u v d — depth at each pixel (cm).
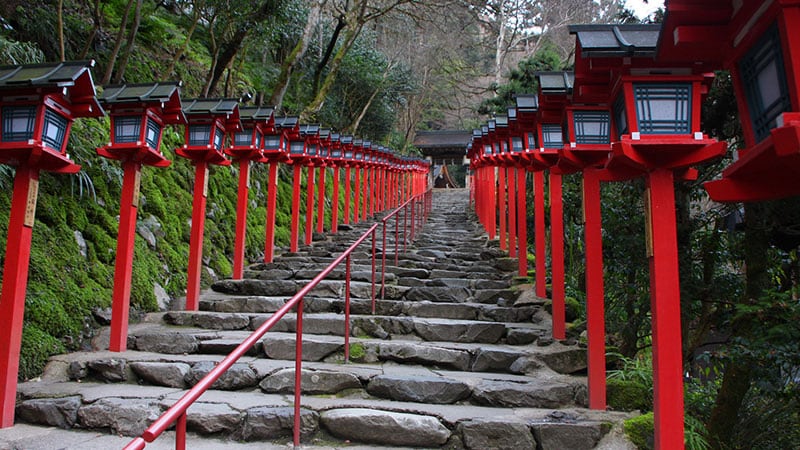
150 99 424
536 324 489
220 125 546
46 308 409
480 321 493
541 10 2308
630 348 519
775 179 207
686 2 199
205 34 1143
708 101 454
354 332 470
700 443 332
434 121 3544
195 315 493
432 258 734
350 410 333
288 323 477
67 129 355
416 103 2653
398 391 366
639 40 266
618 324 555
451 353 420
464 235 1004
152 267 553
